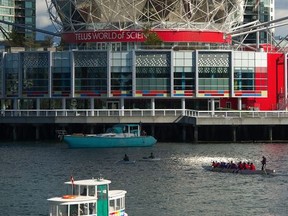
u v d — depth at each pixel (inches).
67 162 5324.8
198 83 7519.7
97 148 6304.1
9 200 3924.7
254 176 4690.0
